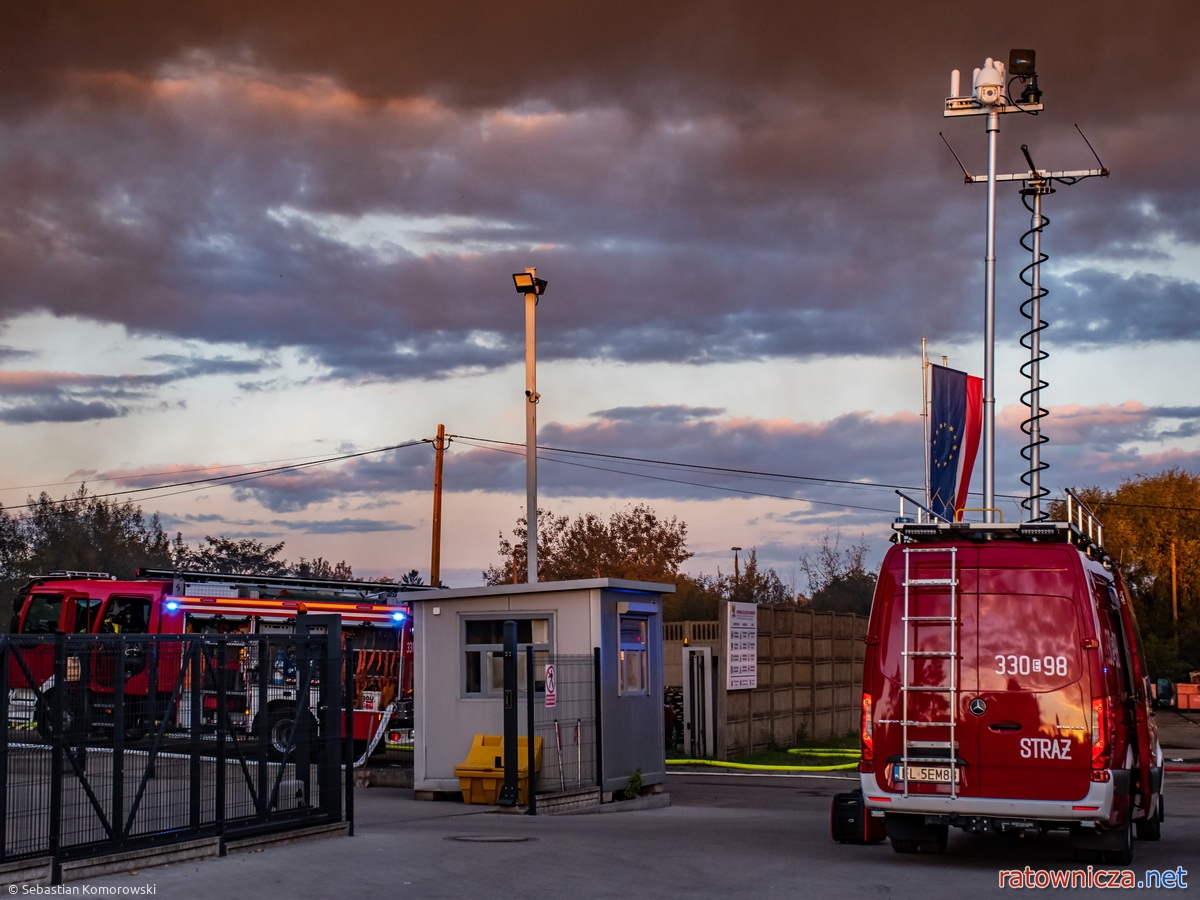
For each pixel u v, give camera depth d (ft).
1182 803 74.64
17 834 32.63
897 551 40.14
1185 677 252.21
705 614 216.95
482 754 60.85
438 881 35.65
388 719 81.61
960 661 38.88
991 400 64.69
